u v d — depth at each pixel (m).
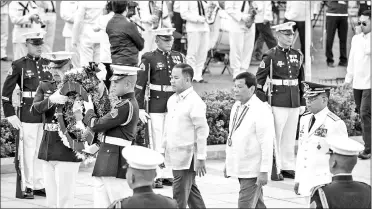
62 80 24.75
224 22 44.09
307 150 23.92
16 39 39.59
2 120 33.03
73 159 24.75
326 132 23.67
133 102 23.28
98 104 24.16
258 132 23.70
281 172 33.03
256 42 48.16
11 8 39.38
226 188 30.39
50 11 42.03
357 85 35.59
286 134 32.97
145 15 40.88
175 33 42.94
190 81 24.91
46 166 25.20
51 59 25.61
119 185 23.23
